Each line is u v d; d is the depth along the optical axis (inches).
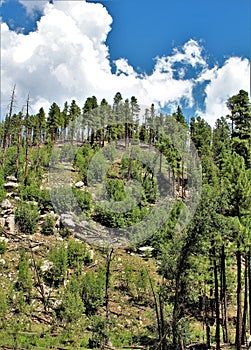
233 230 731.4
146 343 780.0
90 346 749.3
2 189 1216.2
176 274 698.8
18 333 727.1
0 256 969.5
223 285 848.3
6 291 845.2
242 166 798.5
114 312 900.0
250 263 829.8
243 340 836.0
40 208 1230.3
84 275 956.6
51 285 924.6
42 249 1042.7
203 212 687.1
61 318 798.5
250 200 759.7
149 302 936.3
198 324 946.1
